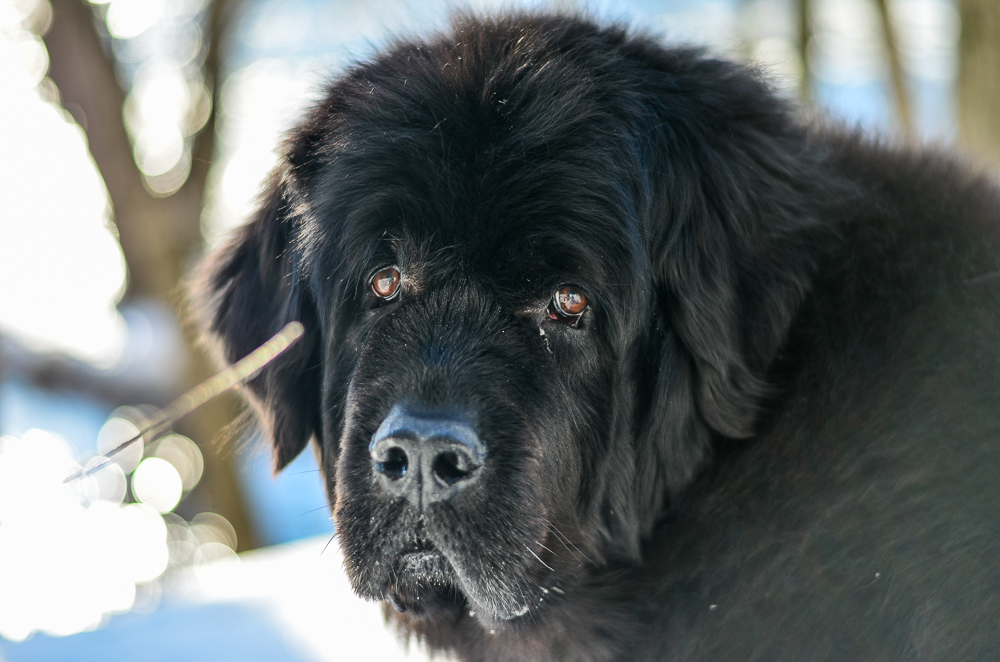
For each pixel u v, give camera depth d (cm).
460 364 250
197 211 1104
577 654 280
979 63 638
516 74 274
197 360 1033
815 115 340
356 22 1008
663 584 273
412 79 282
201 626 440
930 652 227
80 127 1076
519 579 251
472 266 261
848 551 241
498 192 258
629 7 344
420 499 241
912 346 254
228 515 1071
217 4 1078
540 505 255
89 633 438
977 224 271
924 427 243
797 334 275
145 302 1164
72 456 994
